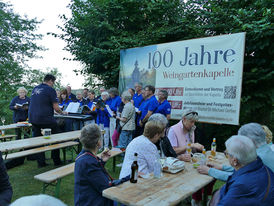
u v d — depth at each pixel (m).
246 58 5.39
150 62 6.15
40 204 0.65
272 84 5.01
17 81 12.12
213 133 6.00
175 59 5.66
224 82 4.87
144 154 2.28
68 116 5.53
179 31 6.71
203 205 2.81
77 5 8.55
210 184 3.06
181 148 3.02
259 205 1.56
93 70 8.55
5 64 11.48
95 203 1.95
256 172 1.67
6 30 11.24
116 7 7.36
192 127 3.21
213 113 5.00
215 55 5.00
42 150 3.99
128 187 1.93
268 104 5.24
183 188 1.93
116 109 5.76
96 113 6.14
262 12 5.10
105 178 2.02
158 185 1.99
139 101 5.77
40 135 4.69
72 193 3.50
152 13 7.96
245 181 1.64
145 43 7.04
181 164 2.38
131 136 4.80
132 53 6.58
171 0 8.04
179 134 3.10
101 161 2.21
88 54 8.24
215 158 2.98
